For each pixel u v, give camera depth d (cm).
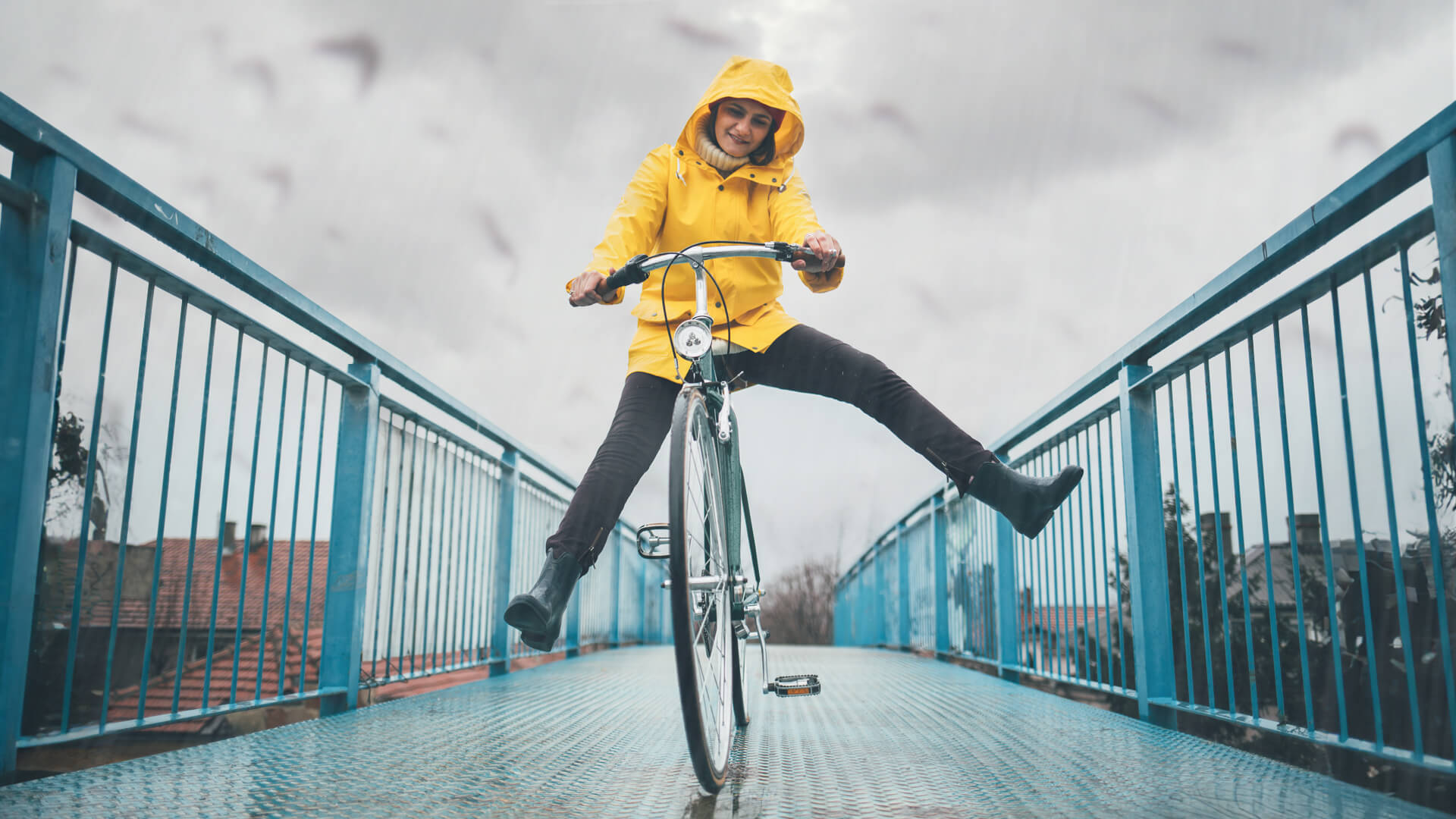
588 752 204
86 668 230
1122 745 219
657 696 324
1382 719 167
